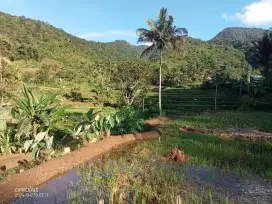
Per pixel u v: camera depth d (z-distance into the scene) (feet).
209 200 25.81
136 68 153.28
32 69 252.62
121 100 154.92
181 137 56.39
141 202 25.26
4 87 84.17
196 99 165.78
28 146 38.09
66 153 40.37
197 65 290.76
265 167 35.86
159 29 117.70
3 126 40.06
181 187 29.04
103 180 30.83
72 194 26.94
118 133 60.85
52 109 45.16
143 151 44.80
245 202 25.61
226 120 82.23
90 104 164.66
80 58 350.43
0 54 96.37
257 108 129.49
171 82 234.79
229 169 35.04
